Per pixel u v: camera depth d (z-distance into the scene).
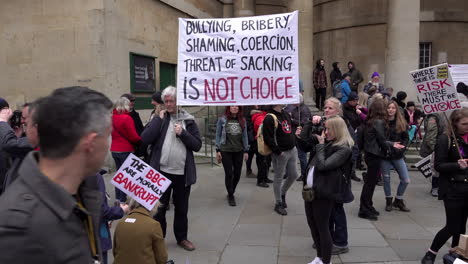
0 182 3.65
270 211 6.13
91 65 8.83
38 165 1.33
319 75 14.77
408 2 11.88
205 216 5.89
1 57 9.38
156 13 11.27
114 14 9.09
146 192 3.23
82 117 1.30
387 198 6.15
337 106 4.26
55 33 9.00
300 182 8.16
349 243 4.77
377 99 5.83
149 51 10.88
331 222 4.50
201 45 4.88
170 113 4.50
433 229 5.28
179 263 4.19
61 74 9.05
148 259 2.88
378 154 5.64
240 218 5.79
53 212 1.24
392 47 12.19
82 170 1.36
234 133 6.36
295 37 4.79
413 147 10.41
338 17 17.83
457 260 2.69
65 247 1.25
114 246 2.99
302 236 5.02
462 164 3.70
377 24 16.70
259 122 7.76
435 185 7.05
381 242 4.79
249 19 4.85
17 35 9.23
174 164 4.35
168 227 5.39
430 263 4.02
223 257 4.36
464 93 7.07
